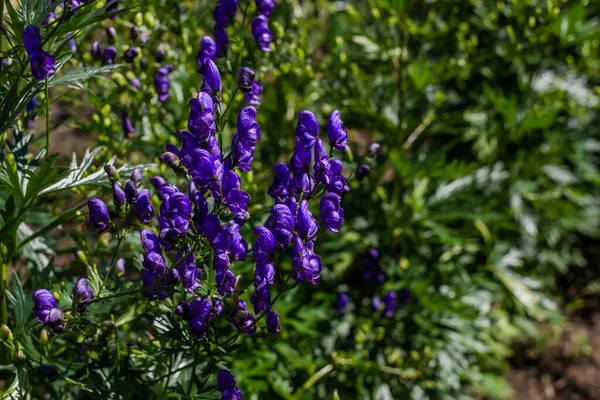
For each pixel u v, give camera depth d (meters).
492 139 1.34
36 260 0.81
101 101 0.92
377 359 1.07
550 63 1.33
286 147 1.12
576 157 1.40
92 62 0.84
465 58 1.17
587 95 1.34
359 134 1.48
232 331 0.90
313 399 1.01
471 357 1.16
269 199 0.94
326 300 1.01
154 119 0.91
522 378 1.41
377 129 1.14
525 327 1.37
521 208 1.31
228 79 0.90
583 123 1.45
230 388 0.68
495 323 1.25
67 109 1.16
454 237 1.06
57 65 0.71
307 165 0.70
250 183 0.84
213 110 0.68
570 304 1.57
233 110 0.89
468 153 1.40
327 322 1.04
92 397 0.73
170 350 0.70
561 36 1.14
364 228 1.11
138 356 0.78
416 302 1.11
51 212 0.89
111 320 0.74
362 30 1.10
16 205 0.77
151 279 0.71
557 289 1.60
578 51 1.38
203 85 0.69
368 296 1.12
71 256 1.01
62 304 0.76
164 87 0.84
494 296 1.31
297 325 0.94
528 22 1.20
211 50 0.80
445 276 1.15
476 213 1.06
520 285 1.28
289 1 1.06
